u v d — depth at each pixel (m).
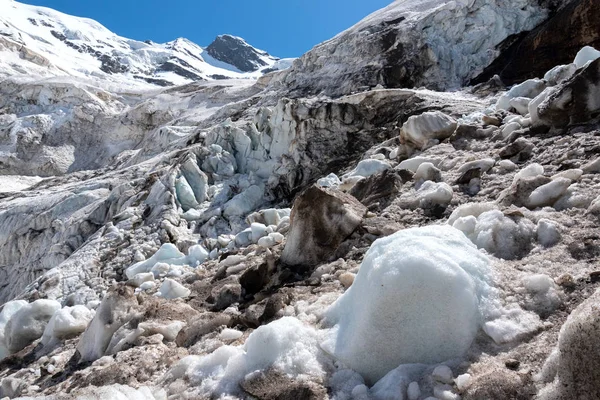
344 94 20.72
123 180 17.77
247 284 4.71
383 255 2.78
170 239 9.55
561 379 1.85
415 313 2.48
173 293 5.24
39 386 3.94
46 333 5.27
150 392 2.72
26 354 5.04
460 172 5.82
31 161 39.38
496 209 3.84
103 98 46.00
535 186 4.23
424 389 2.20
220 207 10.81
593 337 1.76
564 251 3.20
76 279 8.61
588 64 5.70
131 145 40.03
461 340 2.43
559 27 15.47
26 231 16.02
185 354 3.36
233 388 2.58
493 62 18.52
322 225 4.70
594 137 5.11
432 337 2.44
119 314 4.33
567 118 5.83
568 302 2.64
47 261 13.15
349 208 4.80
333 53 25.34
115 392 2.52
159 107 40.78
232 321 3.74
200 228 10.19
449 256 2.76
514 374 2.07
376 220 4.80
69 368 4.16
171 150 21.06
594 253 3.11
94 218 13.05
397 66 20.22
